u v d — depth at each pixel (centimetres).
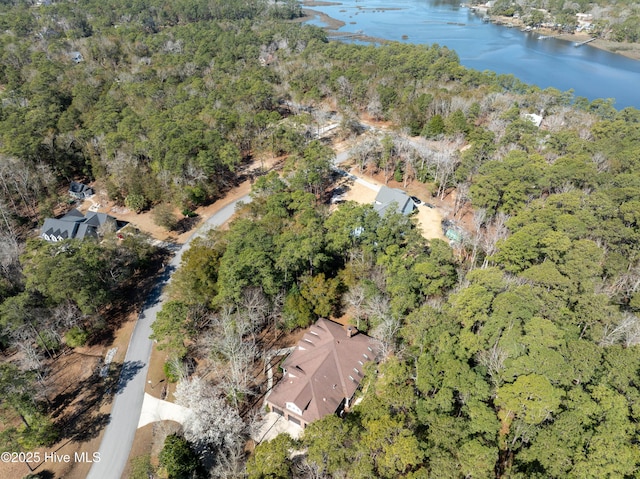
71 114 12800
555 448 4078
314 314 7175
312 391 5703
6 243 8331
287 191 10006
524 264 7019
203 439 5306
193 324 6888
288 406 5684
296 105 15525
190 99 13912
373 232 7706
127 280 8581
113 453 5569
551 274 6178
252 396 6169
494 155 10506
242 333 6550
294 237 7394
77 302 6912
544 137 11238
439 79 16688
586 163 9250
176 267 8994
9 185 10525
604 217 7819
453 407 4722
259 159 12938
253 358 6619
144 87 14725
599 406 4359
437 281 6481
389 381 5106
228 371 6391
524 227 7438
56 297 6656
